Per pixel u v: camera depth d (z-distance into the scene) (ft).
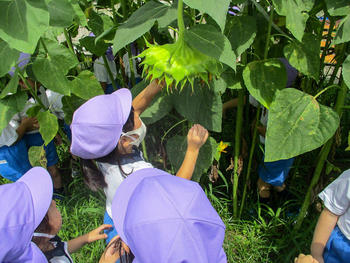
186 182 3.64
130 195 3.92
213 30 3.43
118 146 4.75
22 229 3.23
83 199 8.82
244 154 7.38
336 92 7.70
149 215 3.20
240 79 5.39
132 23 4.08
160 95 5.52
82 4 6.60
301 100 4.53
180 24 3.36
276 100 4.55
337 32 4.00
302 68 4.70
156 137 8.66
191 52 3.46
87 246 7.32
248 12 5.53
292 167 8.20
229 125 10.02
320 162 6.06
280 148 4.45
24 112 7.88
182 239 3.05
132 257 4.48
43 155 7.38
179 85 5.29
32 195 3.60
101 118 4.33
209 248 3.28
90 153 4.53
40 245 4.05
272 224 7.64
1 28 3.49
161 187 3.44
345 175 4.24
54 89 5.29
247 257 7.12
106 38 5.97
